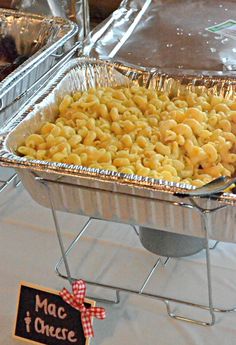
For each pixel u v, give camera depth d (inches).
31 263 40.9
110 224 43.5
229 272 39.5
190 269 39.9
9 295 38.7
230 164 39.5
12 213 44.8
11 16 56.7
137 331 36.3
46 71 49.9
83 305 34.6
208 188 31.6
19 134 39.5
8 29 56.9
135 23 57.9
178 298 38.1
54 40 50.6
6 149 36.4
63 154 38.0
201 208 32.9
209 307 35.8
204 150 38.7
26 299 35.8
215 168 38.4
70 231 43.1
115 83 46.4
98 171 33.8
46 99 42.3
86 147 38.7
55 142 39.2
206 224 33.5
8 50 57.4
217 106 42.4
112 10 67.6
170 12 59.6
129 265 40.4
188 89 45.0
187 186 32.6
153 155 38.1
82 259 41.1
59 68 46.3
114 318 37.1
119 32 56.4
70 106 43.1
